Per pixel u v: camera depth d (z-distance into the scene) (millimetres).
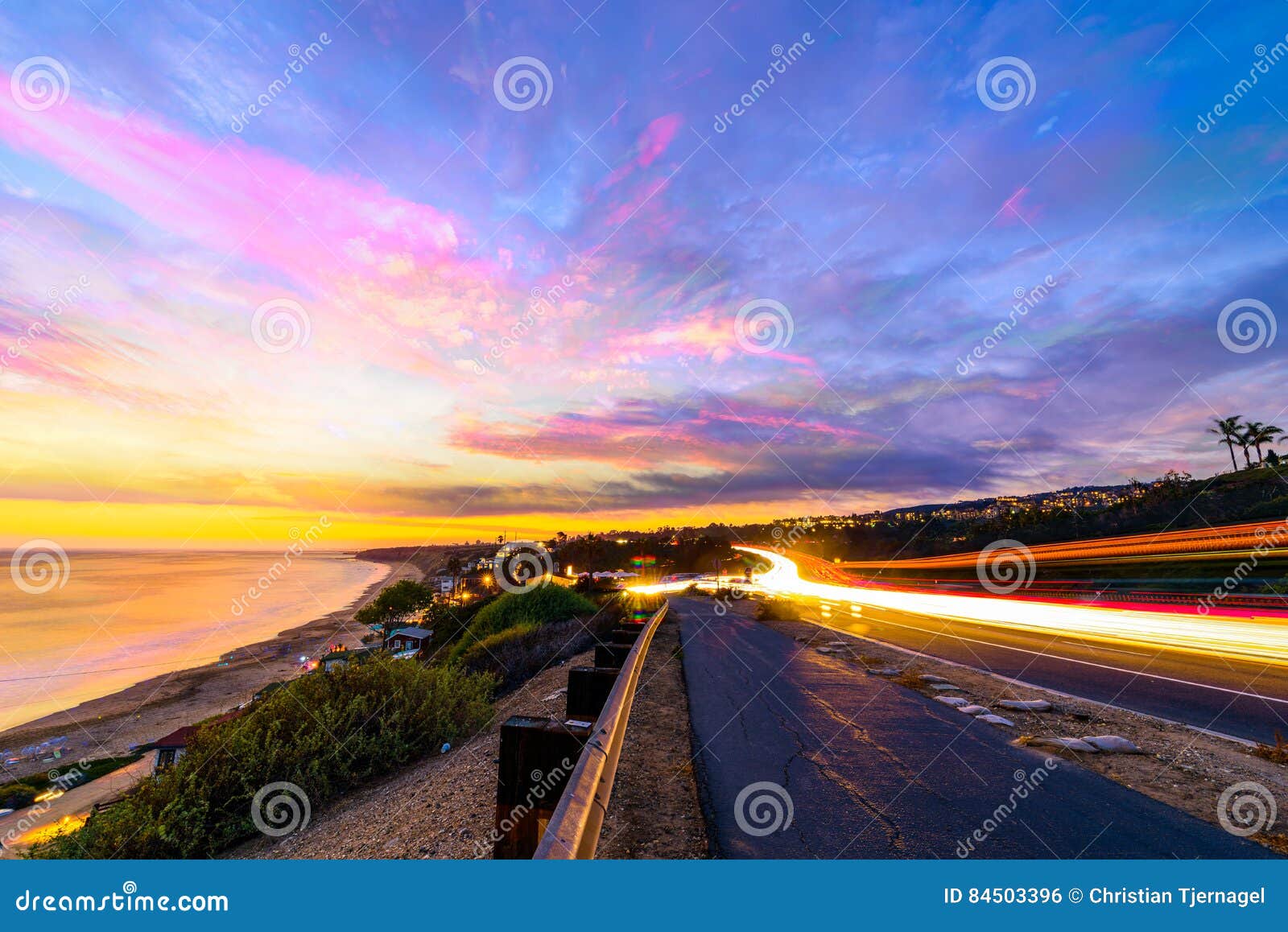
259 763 6535
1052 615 21391
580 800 2475
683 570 90875
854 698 7492
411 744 7750
